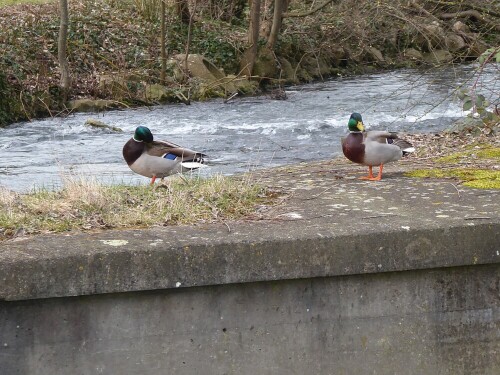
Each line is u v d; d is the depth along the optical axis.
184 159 8.12
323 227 6.64
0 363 6.31
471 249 6.59
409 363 6.64
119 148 15.91
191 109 21.62
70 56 23.78
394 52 29.67
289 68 27.08
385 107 20.09
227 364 6.50
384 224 6.64
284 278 6.46
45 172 13.07
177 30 27.38
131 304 6.40
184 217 6.95
